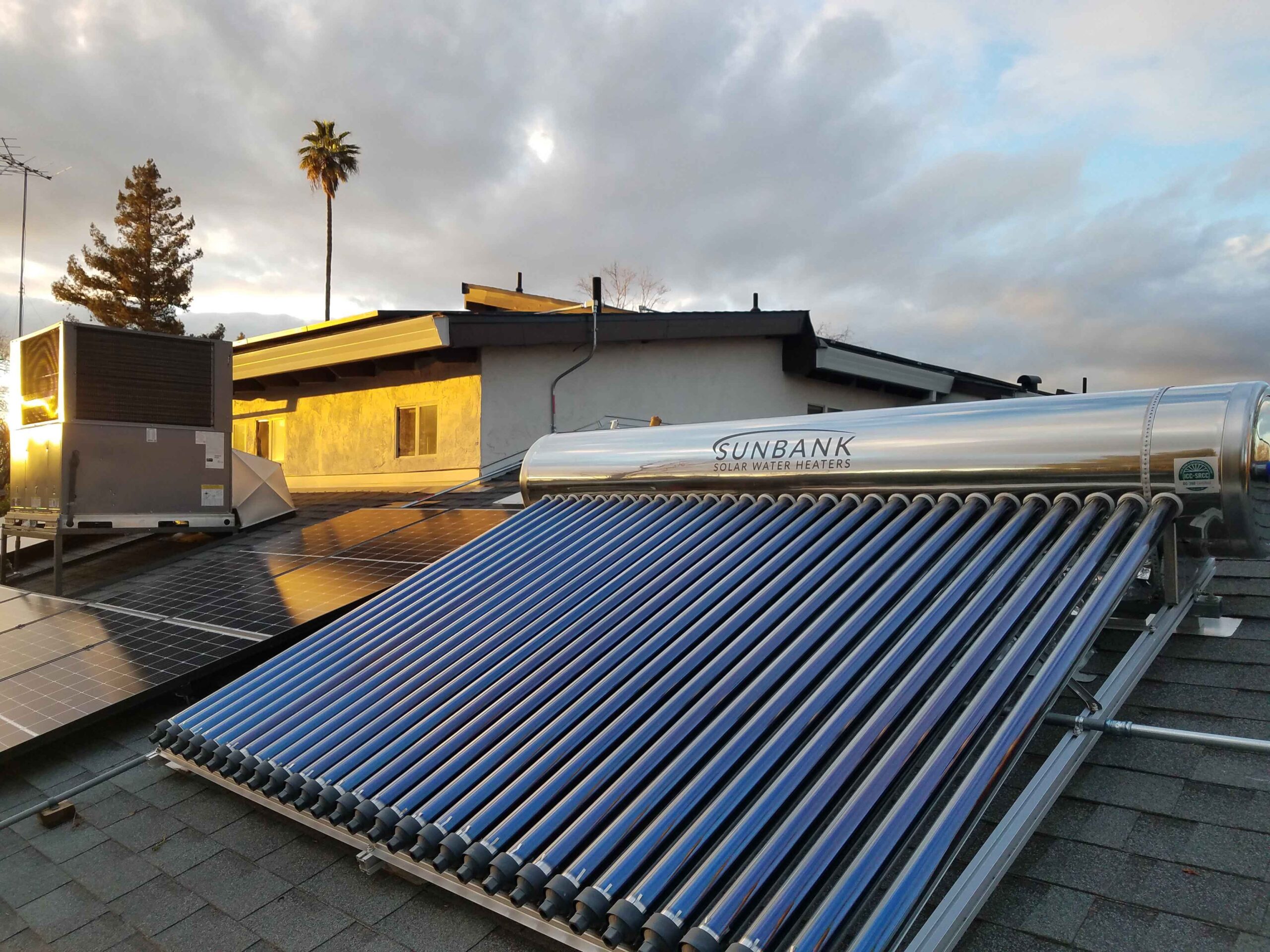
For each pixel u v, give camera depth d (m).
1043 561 2.83
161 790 4.14
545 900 2.18
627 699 2.93
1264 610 3.46
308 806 3.04
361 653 4.04
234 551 8.52
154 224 42.62
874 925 1.80
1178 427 2.90
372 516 9.26
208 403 9.05
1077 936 2.10
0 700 4.97
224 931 2.94
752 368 14.30
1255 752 2.56
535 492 5.61
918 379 15.98
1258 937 1.95
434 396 13.09
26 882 3.47
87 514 8.25
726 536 4.07
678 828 2.24
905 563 3.19
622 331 12.71
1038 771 2.58
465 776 2.77
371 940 2.77
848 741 2.37
